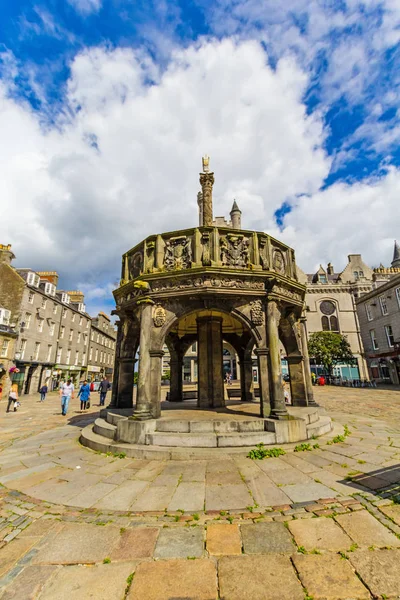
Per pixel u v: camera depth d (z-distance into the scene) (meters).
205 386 11.24
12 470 6.54
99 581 3.02
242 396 14.76
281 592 2.81
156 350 8.83
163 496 4.90
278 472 5.79
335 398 22.38
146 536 3.79
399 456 6.71
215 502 4.63
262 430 7.91
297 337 11.56
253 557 3.33
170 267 9.47
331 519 4.07
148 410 8.28
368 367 41.06
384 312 37.69
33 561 3.36
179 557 3.37
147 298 9.04
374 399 21.00
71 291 48.97
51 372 37.44
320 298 49.22
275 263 10.34
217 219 42.75
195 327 14.84
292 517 4.14
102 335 58.09
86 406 19.36
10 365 29.84
